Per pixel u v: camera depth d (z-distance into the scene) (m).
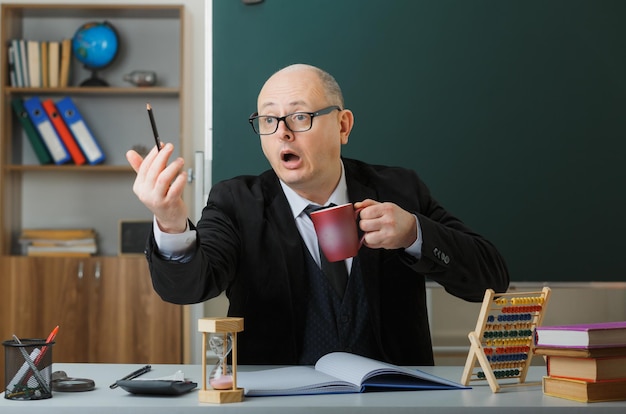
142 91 3.96
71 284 3.77
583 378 1.29
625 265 3.24
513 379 1.53
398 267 1.92
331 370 1.48
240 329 1.28
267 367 1.69
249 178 2.02
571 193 3.25
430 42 3.23
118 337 3.75
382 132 3.22
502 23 3.25
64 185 4.17
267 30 3.20
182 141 3.90
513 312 1.48
